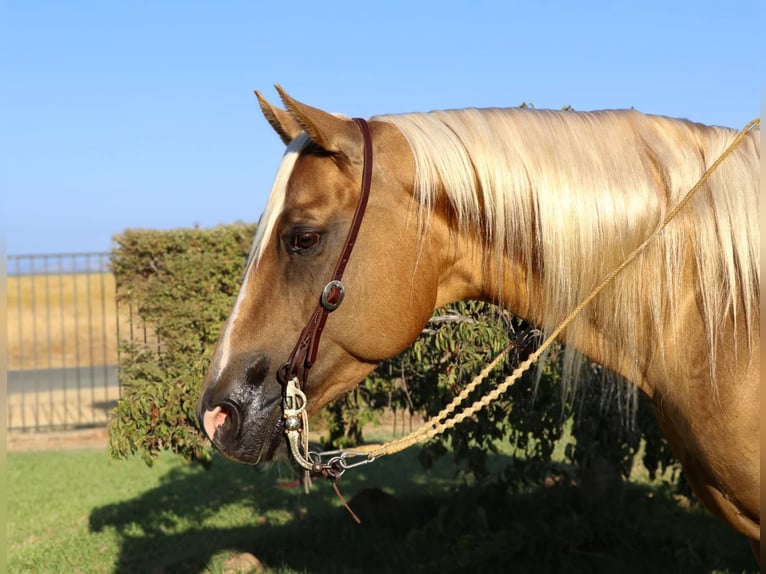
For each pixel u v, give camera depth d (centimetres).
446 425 219
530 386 380
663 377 216
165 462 771
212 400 203
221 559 456
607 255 211
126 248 509
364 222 204
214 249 500
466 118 218
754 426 205
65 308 1580
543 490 471
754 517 215
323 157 205
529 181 211
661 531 443
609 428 422
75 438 881
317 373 208
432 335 382
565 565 417
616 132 219
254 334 205
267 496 625
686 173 214
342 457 215
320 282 204
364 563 451
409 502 553
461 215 211
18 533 546
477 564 423
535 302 220
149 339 531
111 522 569
